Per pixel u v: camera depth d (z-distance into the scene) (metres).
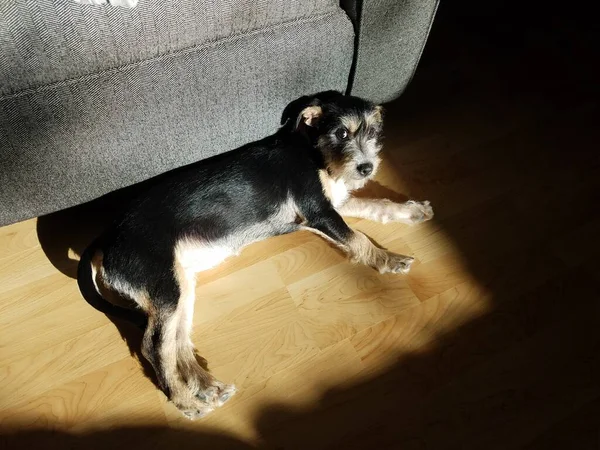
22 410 0.61
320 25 0.63
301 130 0.71
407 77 0.76
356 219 0.77
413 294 0.69
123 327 0.67
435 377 0.63
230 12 0.56
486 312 0.68
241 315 0.68
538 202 0.78
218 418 0.61
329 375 0.63
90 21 0.51
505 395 0.62
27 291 0.69
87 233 0.75
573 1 1.03
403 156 0.83
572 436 0.59
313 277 0.71
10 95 0.54
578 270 0.71
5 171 0.59
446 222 0.76
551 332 0.66
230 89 0.63
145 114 0.61
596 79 0.93
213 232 0.66
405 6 0.65
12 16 0.49
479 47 0.97
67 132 0.59
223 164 0.67
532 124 0.87
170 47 0.57
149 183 0.76
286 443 0.59
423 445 0.59
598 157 0.82
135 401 0.62
